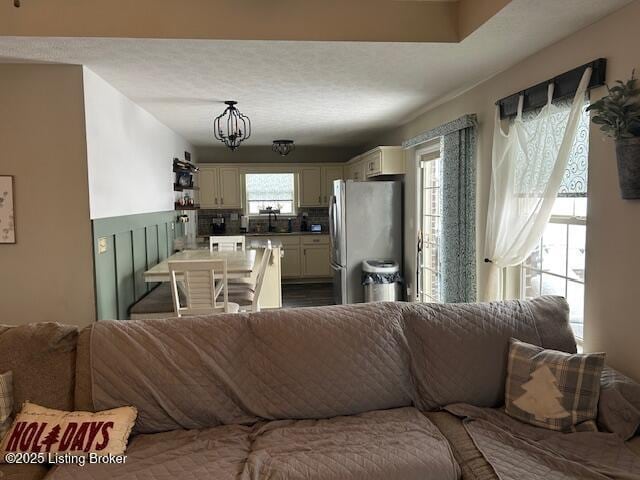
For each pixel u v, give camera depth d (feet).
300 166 25.62
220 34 8.08
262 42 8.28
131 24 7.94
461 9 8.33
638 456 5.38
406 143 16.37
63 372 6.39
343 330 7.00
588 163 7.57
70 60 9.22
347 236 17.58
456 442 5.95
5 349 6.34
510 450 5.64
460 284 12.19
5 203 9.76
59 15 7.83
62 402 6.26
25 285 9.97
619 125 6.42
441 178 13.55
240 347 6.82
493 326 7.27
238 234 25.70
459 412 6.62
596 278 7.47
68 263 10.01
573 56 7.93
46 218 9.88
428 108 14.42
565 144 7.67
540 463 5.36
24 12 7.77
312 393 6.64
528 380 6.55
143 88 11.50
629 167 6.35
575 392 6.17
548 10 6.95
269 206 26.43
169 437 6.16
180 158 20.10
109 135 11.13
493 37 8.13
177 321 6.97
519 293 10.27
